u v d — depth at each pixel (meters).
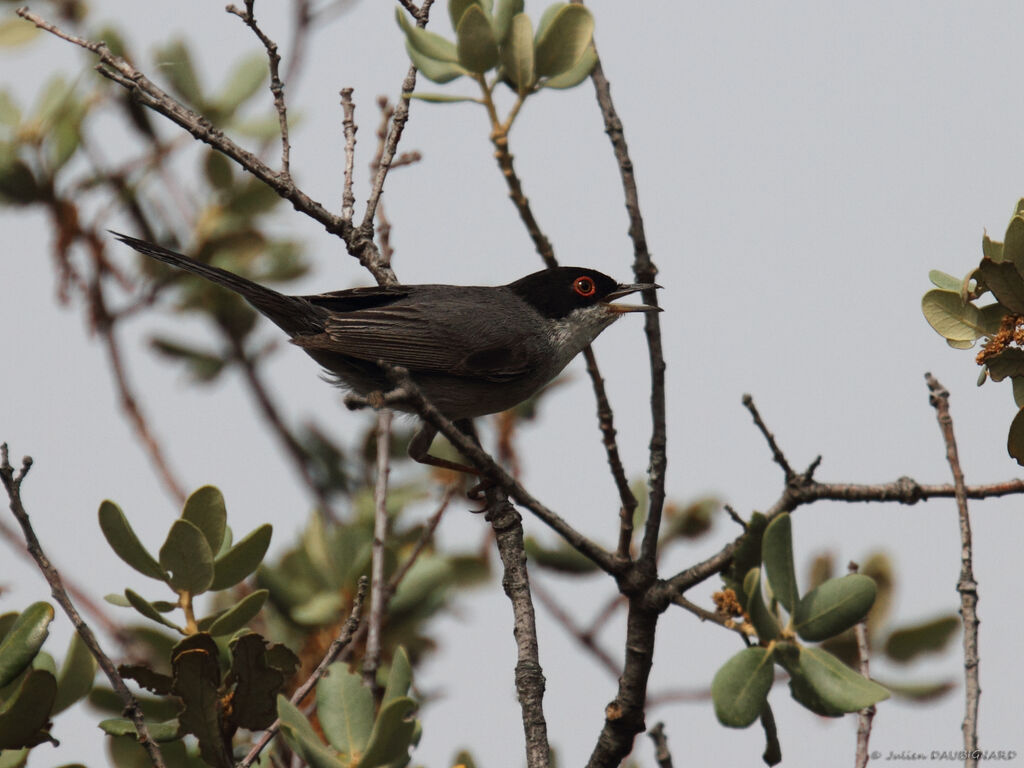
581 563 11.81
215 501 8.89
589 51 10.98
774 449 8.73
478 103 10.84
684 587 8.73
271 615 10.93
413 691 10.51
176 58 14.59
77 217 14.05
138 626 10.04
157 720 9.78
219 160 14.47
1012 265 8.46
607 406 9.48
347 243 11.75
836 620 7.79
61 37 10.57
